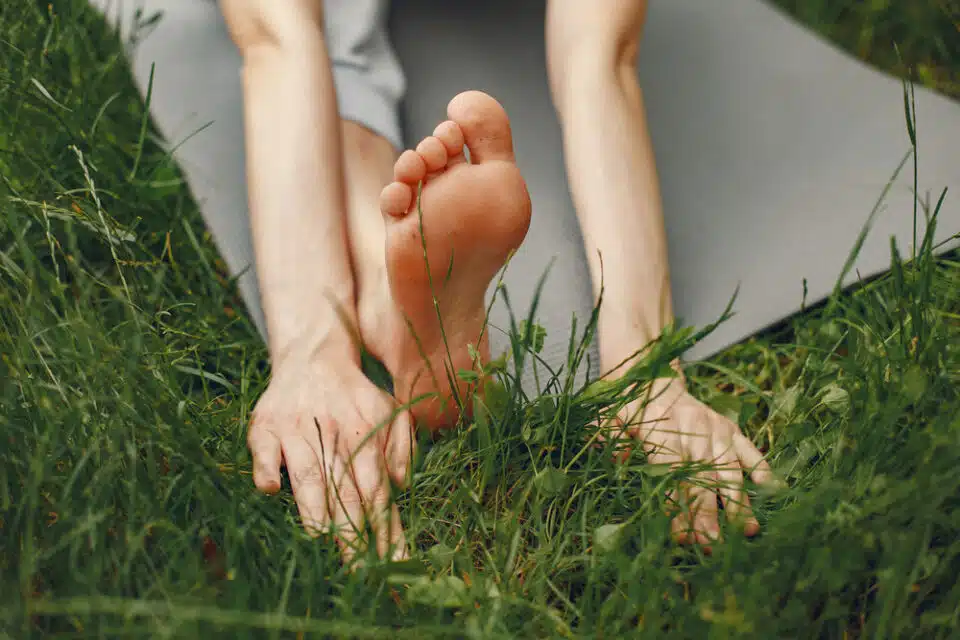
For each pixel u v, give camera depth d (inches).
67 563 31.5
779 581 31.2
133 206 42.2
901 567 31.1
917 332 36.5
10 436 33.4
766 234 43.5
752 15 51.3
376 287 36.6
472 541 34.2
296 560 32.2
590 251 37.4
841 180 45.1
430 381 35.3
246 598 30.5
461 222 32.5
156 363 35.8
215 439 36.0
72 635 30.1
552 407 35.3
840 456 34.7
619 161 37.8
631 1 39.8
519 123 46.7
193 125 44.2
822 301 41.6
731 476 34.5
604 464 34.8
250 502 33.4
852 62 49.5
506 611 31.4
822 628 32.0
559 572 33.2
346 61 40.9
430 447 36.3
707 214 44.2
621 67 39.4
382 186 39.2
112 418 33.6
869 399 34.9
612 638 30.8
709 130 46.9
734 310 41.1
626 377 34.9
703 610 30.1
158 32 46.8
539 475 33.9
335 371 35.5
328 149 37.5
